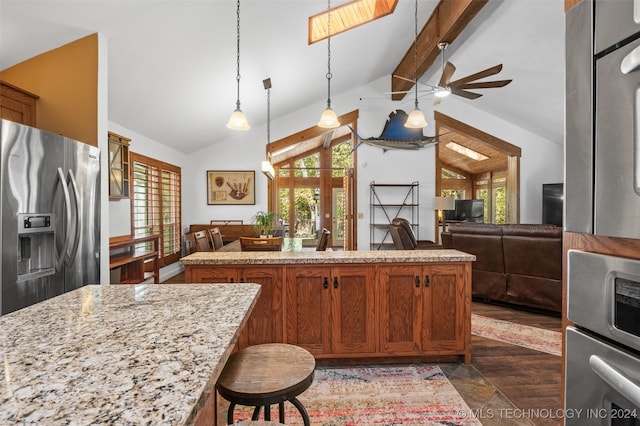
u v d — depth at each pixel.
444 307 2.46
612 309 0.71
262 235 4.45
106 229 2.76
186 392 0.56
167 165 5.75
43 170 1.98
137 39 2.90
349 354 2.42
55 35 2.60
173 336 0.82
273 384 1.09
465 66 5.57
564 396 0.88
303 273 2.42
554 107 5.81
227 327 0.88
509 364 2.50
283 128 6.75
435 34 4.34
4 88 2.43
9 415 0.49
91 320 0.94
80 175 2.30
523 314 3.71
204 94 4.37
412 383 2.23
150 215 5.13
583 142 0.77
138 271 4.09
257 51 3.82
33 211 1.91
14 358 0.69
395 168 6.89
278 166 9.73
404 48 5.57
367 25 4.25
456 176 10.84
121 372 0.63
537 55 4.67
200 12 2.88
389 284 2.43
